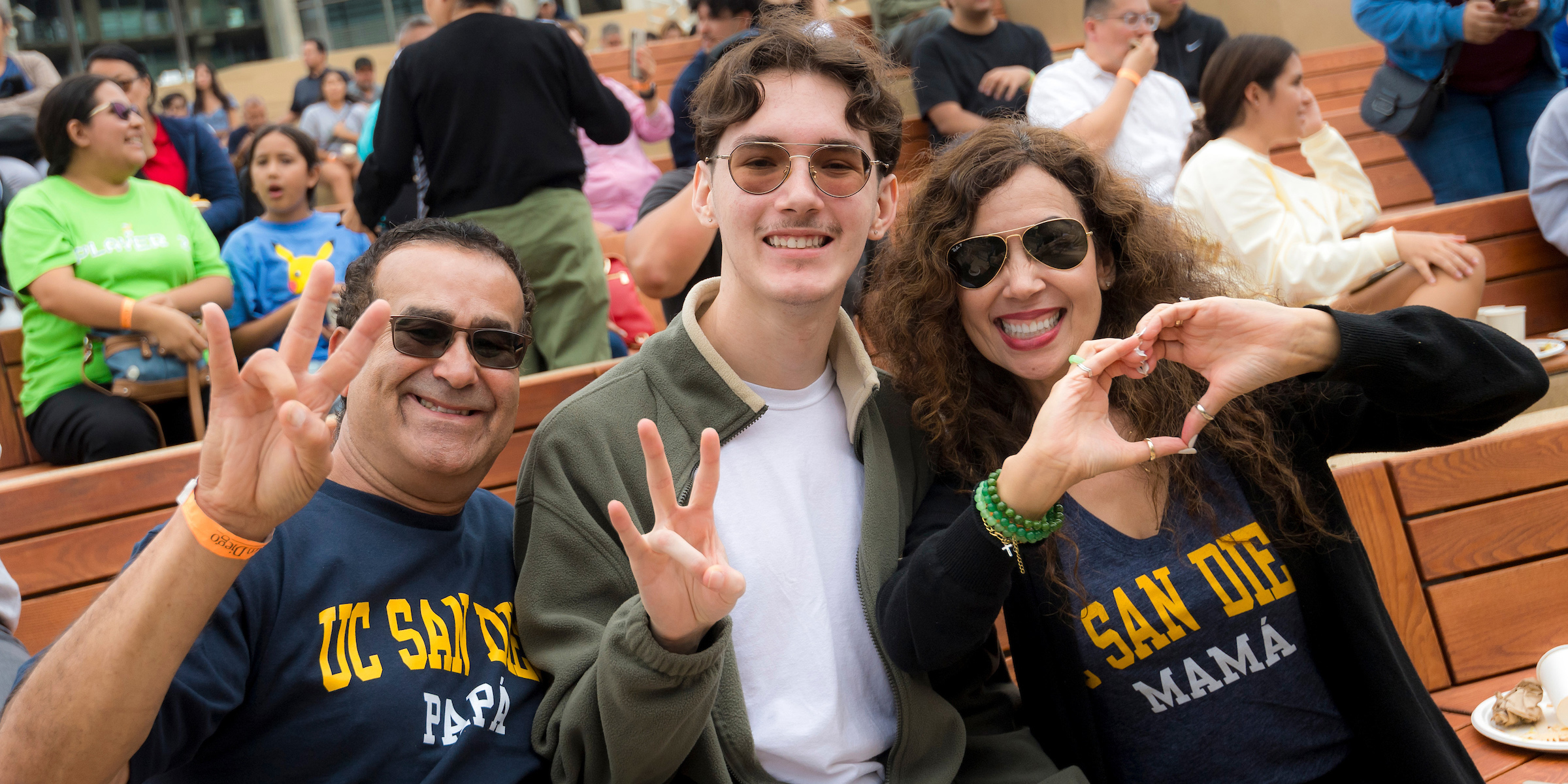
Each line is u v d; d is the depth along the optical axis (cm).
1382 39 462
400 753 150
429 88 326
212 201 525
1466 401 157
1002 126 191
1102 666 175
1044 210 182
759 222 168
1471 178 460
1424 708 175
